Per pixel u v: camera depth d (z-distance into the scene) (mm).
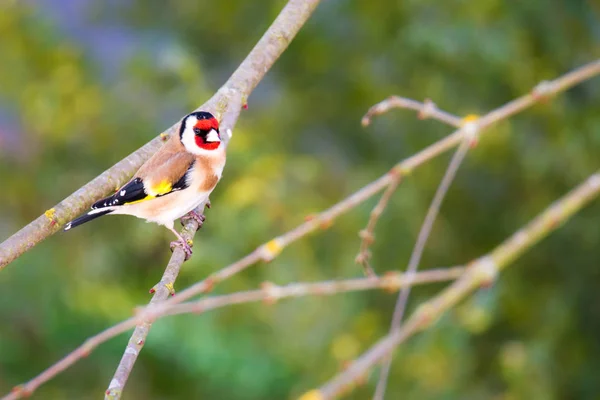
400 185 12398
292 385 12734
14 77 13891
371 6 12562
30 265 13156
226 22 13742
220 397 12953
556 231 11734
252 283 12656
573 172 11438
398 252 12484
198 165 7746
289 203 12594
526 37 11648
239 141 12633
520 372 11289
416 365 12031
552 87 5039
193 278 12773
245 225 12461
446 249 12461
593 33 11672
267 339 13000
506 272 12047
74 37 14258
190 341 12742
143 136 13406
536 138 11617
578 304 11797
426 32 11398
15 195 13906
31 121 13688
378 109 5473
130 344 5652
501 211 12242
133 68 13555
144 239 12773
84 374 13141
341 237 12758
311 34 12953
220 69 13953
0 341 12797
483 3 11617
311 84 13266
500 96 11734
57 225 6738
